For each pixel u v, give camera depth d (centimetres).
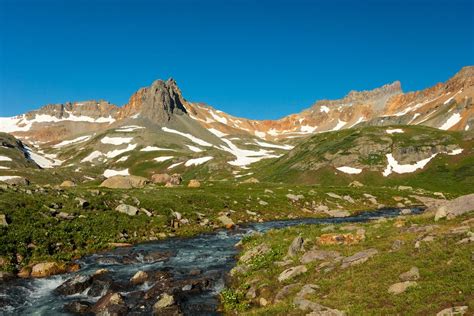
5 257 2745
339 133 17862
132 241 3769
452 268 1697
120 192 4997
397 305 1516
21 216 3362
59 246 3209
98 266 2912
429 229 2472
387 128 17100
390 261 1978
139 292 2270
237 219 5266
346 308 1577
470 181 11969
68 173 16025
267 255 2662
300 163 15900
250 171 18775
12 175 13900
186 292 2248
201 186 7394
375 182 13412
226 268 2759
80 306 2077
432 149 14450
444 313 1350
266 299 2005
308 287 1902
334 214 6141
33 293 2327
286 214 5862
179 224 4481
